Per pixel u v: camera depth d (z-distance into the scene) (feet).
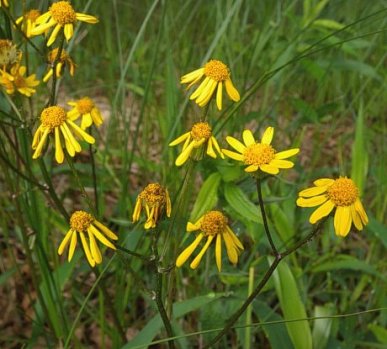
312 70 1.09
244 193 0.75
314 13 1.11
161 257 0.54
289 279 0.74
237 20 1.24
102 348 0.82
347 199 0.45
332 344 0.79
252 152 0.47
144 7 1.69
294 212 1.01
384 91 1.42
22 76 0.66
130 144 1.31
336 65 1.11
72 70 0.68
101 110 1.48
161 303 0.56
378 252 1.06
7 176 0.73
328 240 1.01
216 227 0.50
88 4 0.78
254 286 0.82
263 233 0.82
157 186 0.50
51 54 0.67
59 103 1.44
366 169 1.00
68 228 0.91
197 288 0.89
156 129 1.37
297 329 0.71
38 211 0.81
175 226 0.68
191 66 1.23
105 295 0.75
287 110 1.39
